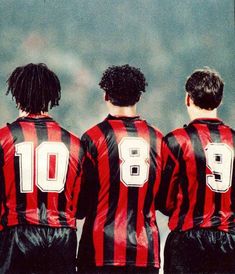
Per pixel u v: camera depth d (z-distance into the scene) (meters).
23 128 17.00
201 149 17.62
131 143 17.22
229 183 17.78
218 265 17.64
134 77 17.47
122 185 17.11
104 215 17.11
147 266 17.12
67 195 17.08
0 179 16.83
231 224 17.73
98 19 23.00
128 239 17.02
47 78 17.55
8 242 16.66
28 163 16.88
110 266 16.97
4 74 22.38
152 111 23.09
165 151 17.53
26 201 16.81
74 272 17.09
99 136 17.17
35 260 16.66
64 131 17.25
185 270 17.59
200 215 17.61
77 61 22.89
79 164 17.17
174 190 17.59
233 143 17.88
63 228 16.91
